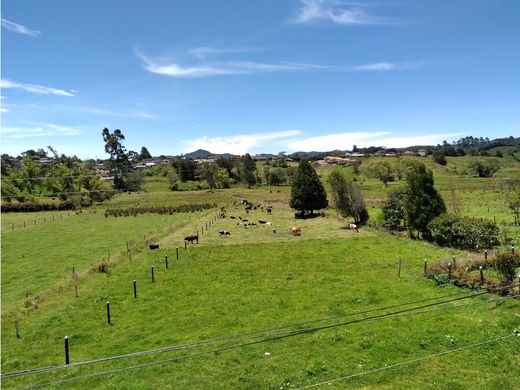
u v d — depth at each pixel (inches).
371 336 816.9
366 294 1067.3
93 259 1784.0
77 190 5049.2
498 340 753.0
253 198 4325.8
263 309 1007.0
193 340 848.3
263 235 2095.2
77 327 966.4
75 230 2701.8
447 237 1563.7
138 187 5959.6
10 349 863.7
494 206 2797.7
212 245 1846.7
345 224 2332.7
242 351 790.5
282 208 3417.8
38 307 1123.9
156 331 919.0
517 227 1932.8
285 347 797.9
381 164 5654.5
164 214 3440.0
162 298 1140.5
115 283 1305.4
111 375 732.0
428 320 872.9
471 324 830.5
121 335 906.7
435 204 1710.1
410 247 1609.3
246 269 1397.6
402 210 2031.3
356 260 1440.7
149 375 723.4
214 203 3944.4
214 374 713.0
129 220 3142.2
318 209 2869.1
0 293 1322.6
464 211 2559.1
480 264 1154.0
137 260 1615.4
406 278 1189.1
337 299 1043.3
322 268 1359.5
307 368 711.1
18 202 4242.1
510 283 989.2
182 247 1825.8
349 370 699.4
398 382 653.9
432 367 689.0
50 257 1851.6
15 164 7485.2
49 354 834.2
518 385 627.2
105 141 6835.6
